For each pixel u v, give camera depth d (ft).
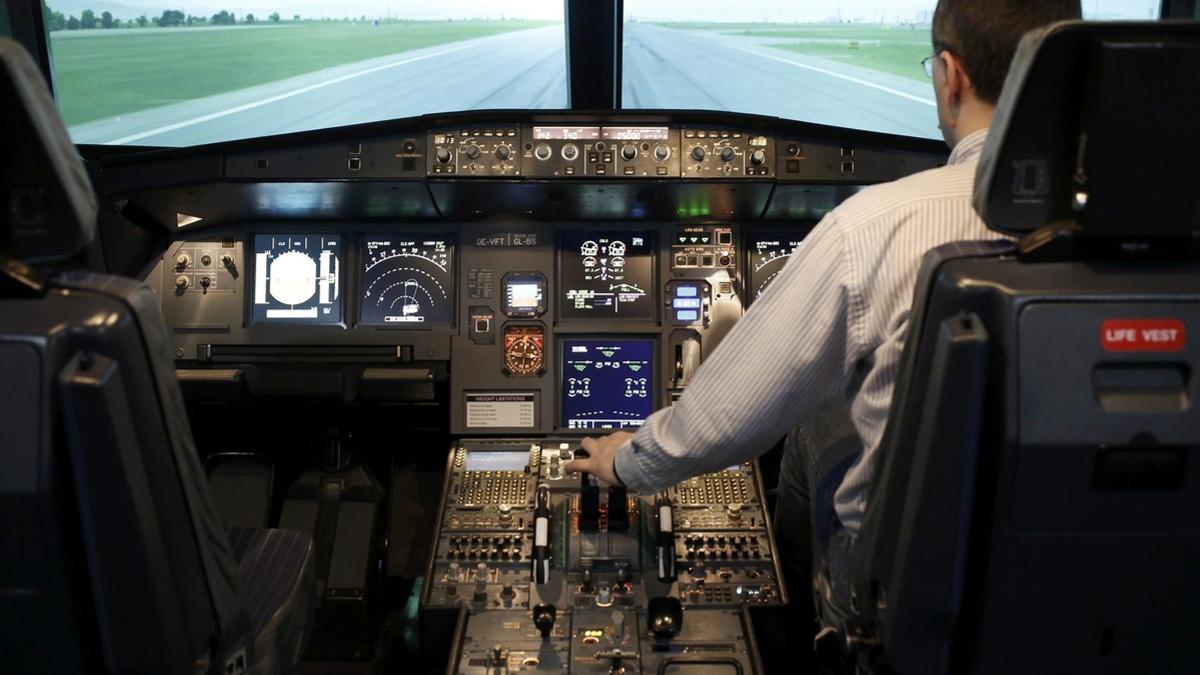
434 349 10.46
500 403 10.38
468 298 10.51
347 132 9.25
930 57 5.32
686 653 8.14
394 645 10.50
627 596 8.68
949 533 4.20
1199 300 3.87
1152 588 4.28
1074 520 4.09
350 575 10.47
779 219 10.68
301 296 10.57
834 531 5.71
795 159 9.45
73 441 3.95
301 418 11.17
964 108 4.96
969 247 4.13
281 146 9.30
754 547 9.09
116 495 4.07
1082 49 3.70
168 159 9.29
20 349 3.86
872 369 4.78
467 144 9.33
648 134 9.38
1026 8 4.62
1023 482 4.01
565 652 8.16
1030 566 4.22
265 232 10.60
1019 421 3.92
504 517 9.43
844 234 4.66
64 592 4.23
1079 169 3.86
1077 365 3.88
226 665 5.15
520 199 9.93
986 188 3.97
